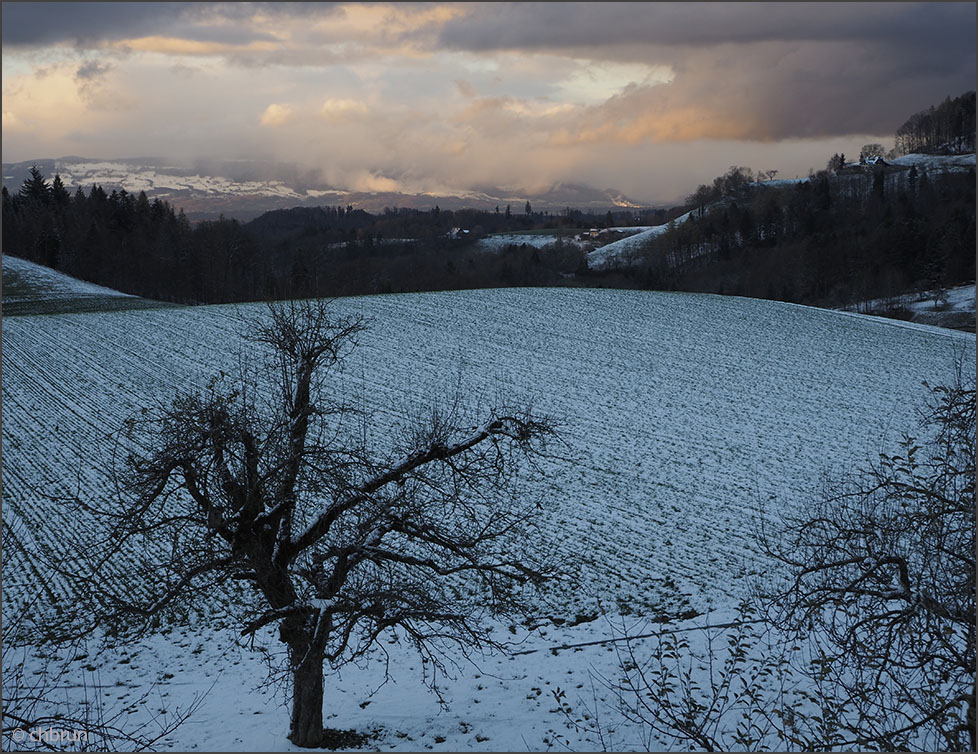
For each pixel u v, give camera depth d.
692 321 66.94
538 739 14.34
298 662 14.01
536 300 72.88
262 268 115.69
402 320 63.19
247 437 13.63
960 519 10.48
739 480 33.41
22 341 57.84
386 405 42.16
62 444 37.03
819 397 46.72
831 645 15.99
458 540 14.91
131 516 13.78
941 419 10.98
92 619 21.28
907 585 10.51
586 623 20.98
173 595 13.66
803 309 73.75
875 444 38.34
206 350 54.53
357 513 14.79
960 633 11.98
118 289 107.06
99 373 49.62
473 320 64.12
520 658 18.92
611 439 38.50
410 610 13.77
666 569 24.67
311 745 14.27
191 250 112.56
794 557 24.50
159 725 15.55
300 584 14.54
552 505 29.98
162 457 13.32
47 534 27.17
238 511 13.59
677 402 45.28
